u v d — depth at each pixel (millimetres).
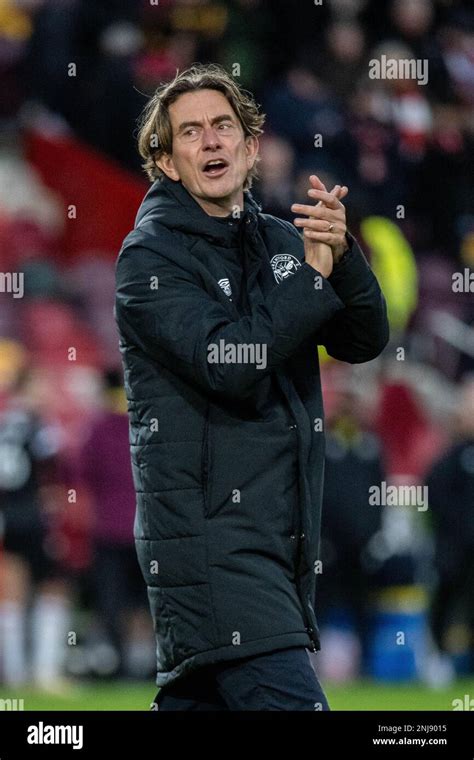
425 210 47406
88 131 44375
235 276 13773
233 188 13836
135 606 33406
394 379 41812
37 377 38125
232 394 12969
